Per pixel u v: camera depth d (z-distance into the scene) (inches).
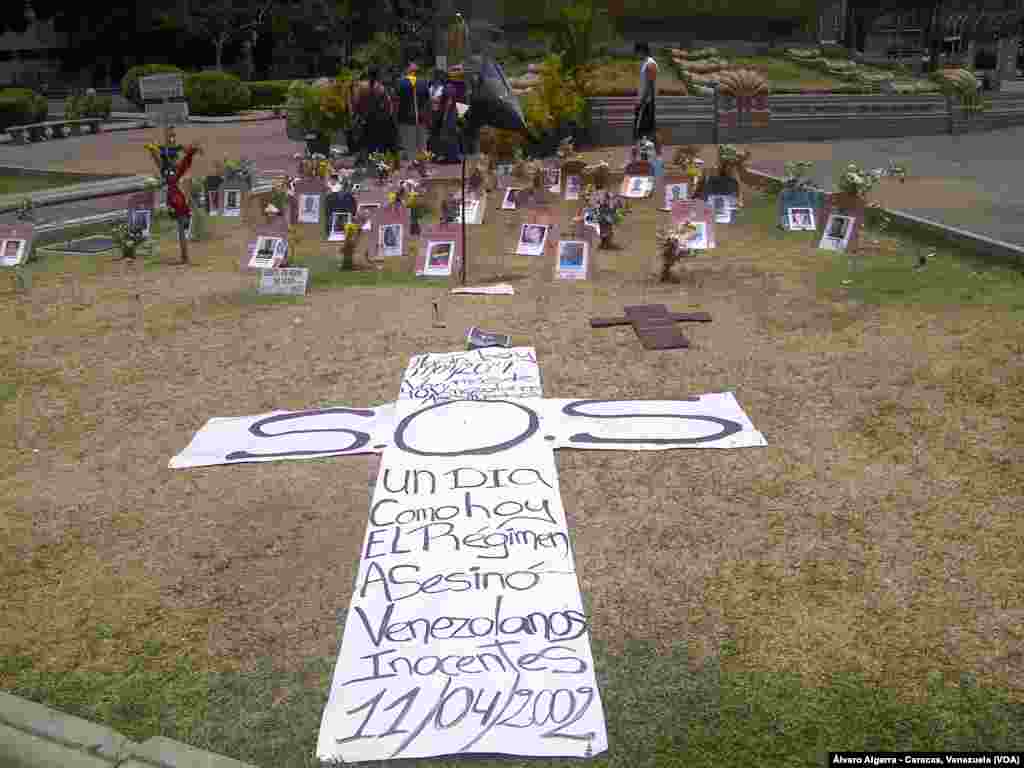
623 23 1312.7
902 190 614.5
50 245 523.8
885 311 342.3
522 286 398.6
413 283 408.5
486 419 255.1
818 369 287.4
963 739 137.0
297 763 136.9
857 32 1839.3
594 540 194.9
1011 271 389.1
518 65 1117.7
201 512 213.6
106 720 147.2
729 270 418.9
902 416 251.8
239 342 334.0
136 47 2159.2
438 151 789.9
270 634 167.8
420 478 222.8
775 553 188.1
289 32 2127.2
